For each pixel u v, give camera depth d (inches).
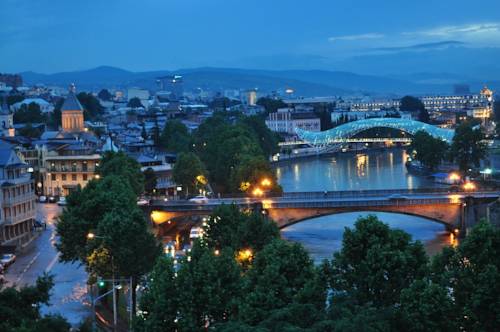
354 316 3516.2
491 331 3769.7
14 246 7519.7
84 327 3932.1
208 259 4293.8
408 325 3654.0
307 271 4286.4
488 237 3934.5
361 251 4254.4
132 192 7632.9
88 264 5546.3
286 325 3489.2
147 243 5506.9
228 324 3676.2
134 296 5502.0
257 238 5398.6
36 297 3735.2
